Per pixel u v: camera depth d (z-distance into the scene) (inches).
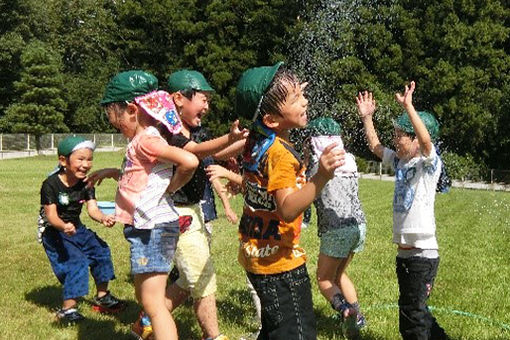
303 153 166.4
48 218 176.1
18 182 663.1
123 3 1440.7
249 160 111.3
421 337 142.3
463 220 457.1
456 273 253.9
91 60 2155.5
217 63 1349.7
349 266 264.5
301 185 111.3
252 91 109.1
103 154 1493.6
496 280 242.5
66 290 176.9
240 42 1344.7
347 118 1149.7
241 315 185.6
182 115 159.2
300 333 109.8
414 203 142.6
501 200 663.8
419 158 144.1
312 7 1285.7
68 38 2220.7
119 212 125.3
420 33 1211.9
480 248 322.3
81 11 2242.9
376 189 781.3
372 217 461.4
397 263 146.7
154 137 123.3
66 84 1971.0
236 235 347.9
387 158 156.8
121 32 1446.9
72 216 183.3
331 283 166.6
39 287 217.0
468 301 208.1
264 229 110.6
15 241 309.1
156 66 1439.5
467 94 1201.4
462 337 168.2
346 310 159.6
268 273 110.4
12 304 194.5
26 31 1859.0
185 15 1391.5
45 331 168.2
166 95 130.8
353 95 1146.0
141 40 1429.6
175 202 148.6
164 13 1390.3
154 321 122.5
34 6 1891.0
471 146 1262.3
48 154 1517.0
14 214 419.8
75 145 179.0
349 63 1172.5
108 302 188.5
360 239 168.1
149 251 122.0
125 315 186.1
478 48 1205.1
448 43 1187.3
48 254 180.4
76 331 169.8
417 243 141.7
